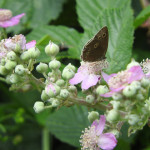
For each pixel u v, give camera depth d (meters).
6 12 0.32
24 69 0.23
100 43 0.24
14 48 0.23
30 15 0.43
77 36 0.35
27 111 0.42
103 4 0.36
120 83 0.21
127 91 0.21
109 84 0.22
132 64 0.22
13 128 0.43
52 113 0.40
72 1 0.43
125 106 0.22
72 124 0.38
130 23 0.30
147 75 0.24
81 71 0.25
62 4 0.43
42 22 0.42
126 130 0.29
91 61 0.25
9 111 0.42
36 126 0.44
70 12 0.42
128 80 0.21
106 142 0.23
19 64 0.24
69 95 0.23
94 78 0.24
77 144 0.36
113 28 0.30
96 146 0.24
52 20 0.42
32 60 0.24
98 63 0.25
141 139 0.36
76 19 0.41
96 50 0.24
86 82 0.24
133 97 0.21
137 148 0.36
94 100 0.24
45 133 0.42
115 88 0.21
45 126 0.42
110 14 0.31
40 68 0.23
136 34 0.41
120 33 0.30
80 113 0.39
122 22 0.30
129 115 0.22
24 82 0.24
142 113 0.22
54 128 0.39
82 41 0.31
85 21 0.36
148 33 0.40
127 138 0.30
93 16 0.36
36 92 0.41
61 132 0.38
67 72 0.24
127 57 0.28
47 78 0.24
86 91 0.24
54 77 0.24
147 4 0.41
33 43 0.25
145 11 0.34
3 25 0.32
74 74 0.24
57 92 0.23
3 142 0.44
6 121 0.44
